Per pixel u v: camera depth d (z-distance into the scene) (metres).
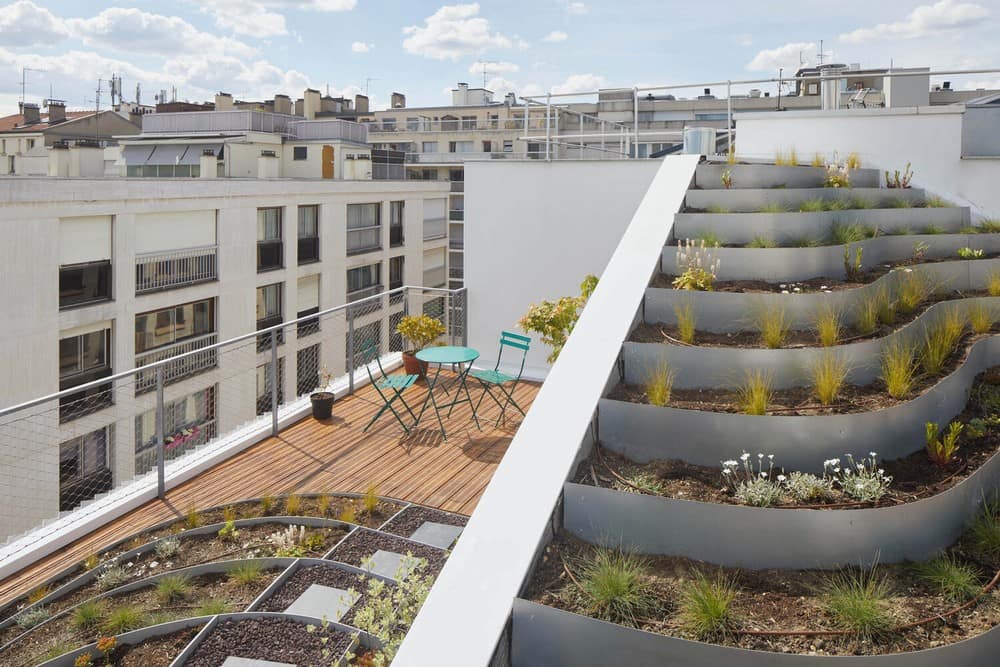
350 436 7.09
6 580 4.78
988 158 8.02
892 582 2.95
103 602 4.42
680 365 4.19
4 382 14.64
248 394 21.52
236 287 20.94
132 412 17.03
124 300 17.14
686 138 8.07
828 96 10.52
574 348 4.32
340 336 26.17
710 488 3.43
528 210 8.85
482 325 9.17
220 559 4.93
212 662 3.82
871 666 2.46
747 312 4.64
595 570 2.97
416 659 2.54
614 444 3.82
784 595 2.90
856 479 3.33
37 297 15.16
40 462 14.94
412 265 32.03
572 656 2.69
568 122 24.77
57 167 23.56
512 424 7.43
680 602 2.85
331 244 25.83
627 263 5.29
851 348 4.18
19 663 3.89
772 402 3.95
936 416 4.02
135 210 17.27
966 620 2.73
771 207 6.20
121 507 5.57
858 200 6.90
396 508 5.65
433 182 33.19
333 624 4.07
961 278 5.89
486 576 2.87
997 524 3.29
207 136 32.12
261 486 6.03
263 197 21.84
